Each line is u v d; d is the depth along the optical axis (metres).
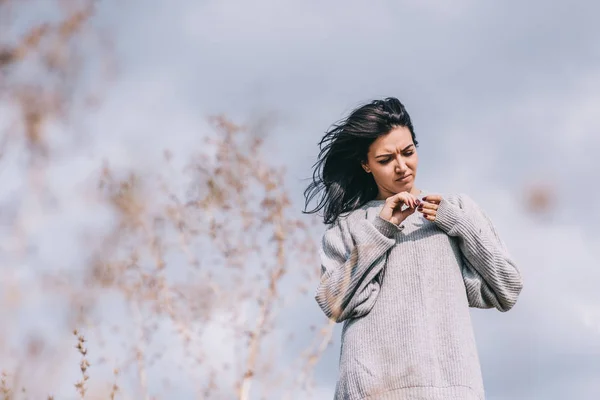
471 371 2.76
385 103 3.24
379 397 2.76
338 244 3.18
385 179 3.18
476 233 2.92
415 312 2.87
